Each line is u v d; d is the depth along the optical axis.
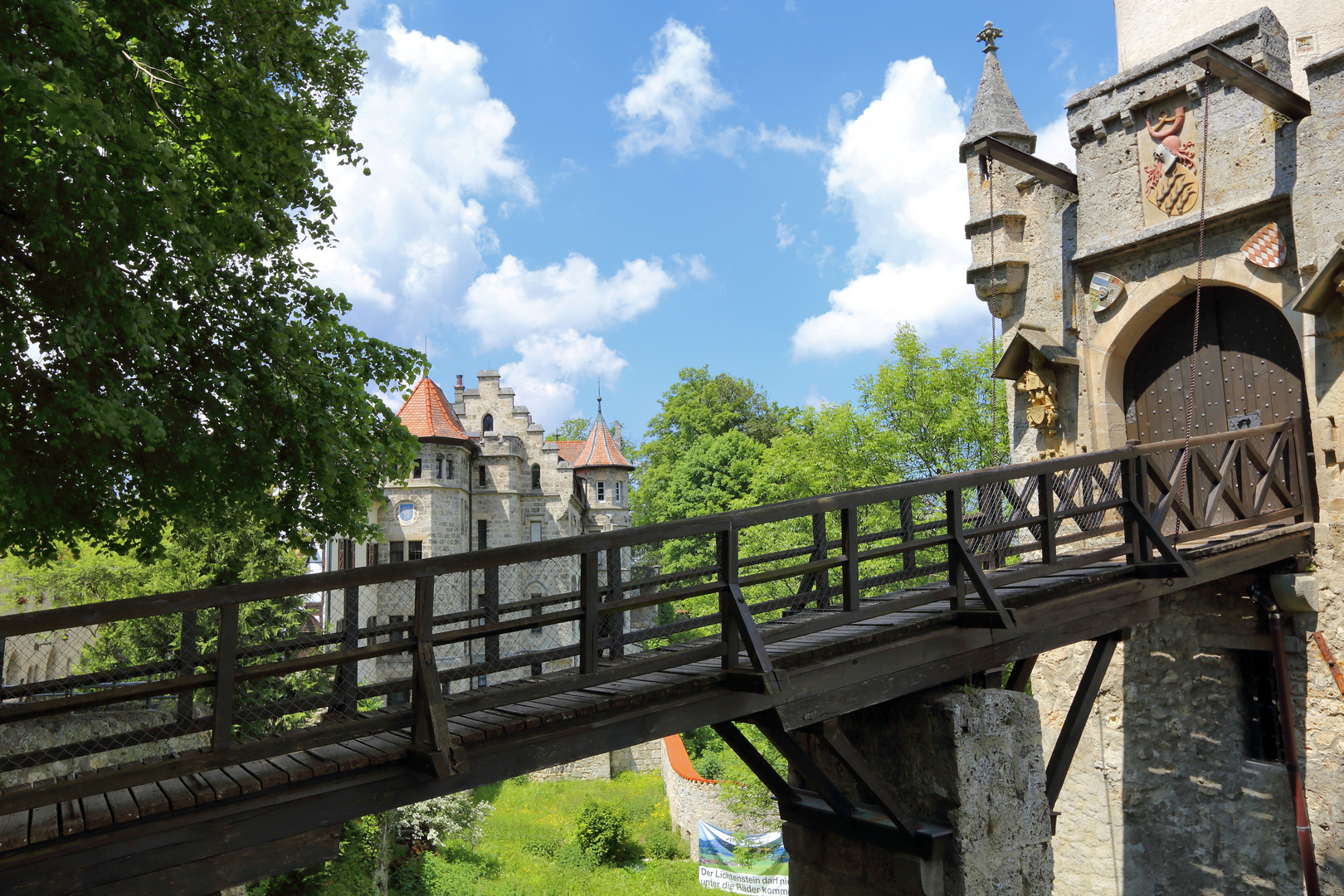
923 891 5.83
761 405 50.06
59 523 6.02
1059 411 11.17
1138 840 10.09
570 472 41.31
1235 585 9.28
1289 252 9.02
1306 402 9.27
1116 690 10.42
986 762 6.04
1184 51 9.77
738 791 19.73
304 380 6.48
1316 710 8.73
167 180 5.41
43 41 4.72
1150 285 10.27
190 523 7.41
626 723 4.86
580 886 20.62
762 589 22.45
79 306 5.10
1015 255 11.62
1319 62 8.57
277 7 6.13
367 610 33.00
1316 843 8.66
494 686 4.61
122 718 9.50
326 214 7.25
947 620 6.18
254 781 3.86
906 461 26.20
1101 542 10.72
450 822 20.77
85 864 3.54
